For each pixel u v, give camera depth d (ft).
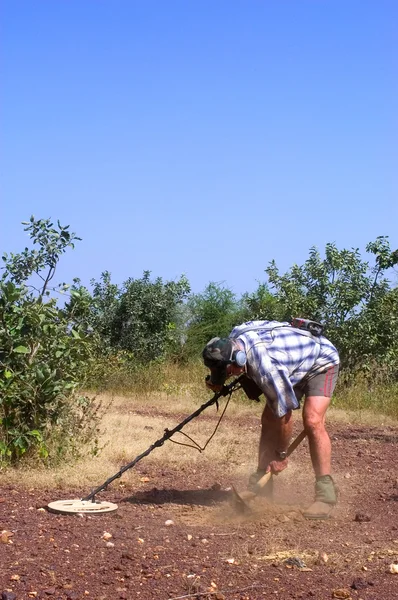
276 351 20.84
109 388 54.65
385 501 23.73
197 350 83.46
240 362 20.49
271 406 20.79
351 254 56.08
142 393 54.03
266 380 20.61
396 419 46.01
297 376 21.11
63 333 27.22
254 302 60.90
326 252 56.65
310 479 27.27
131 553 17.25
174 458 29.43
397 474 28.55
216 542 18.47
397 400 48.80
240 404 49.14
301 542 18.52
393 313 54.80
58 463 26.27
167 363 68.18
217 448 31.55
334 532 19.57
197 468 28.45
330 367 21.62
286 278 57.72
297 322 22.04
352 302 54.85
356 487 26.00
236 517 20.99
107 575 15.96
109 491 24.34
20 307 26.27
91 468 26.02
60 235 27.99
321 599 14.88
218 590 15.24
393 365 53.98
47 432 26.84
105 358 59.16
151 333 74.64
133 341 72.18
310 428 21.33
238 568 16.49
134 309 72.23
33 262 27.66
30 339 26.35
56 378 26.84
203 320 93.91
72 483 24.63
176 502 23.02
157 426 37.58
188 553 17.47
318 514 20.86
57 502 21.75
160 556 17.22
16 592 14.89
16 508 21.47
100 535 18.79
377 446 35.76
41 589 15.06
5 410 25.85
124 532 19.13
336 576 16.08
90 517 20.67
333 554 17.56
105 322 71.26
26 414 26.09
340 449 34.58
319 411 21.40
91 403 30.42
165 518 20.88
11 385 25.67
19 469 25.59
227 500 23.24
